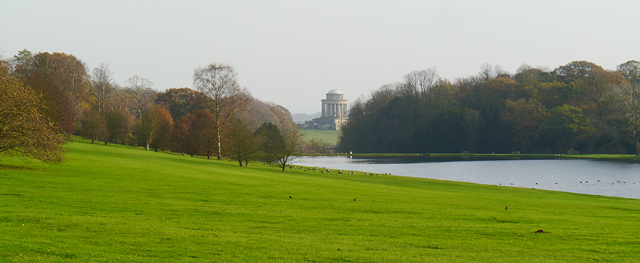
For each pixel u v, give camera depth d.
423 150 185.62
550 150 158.75
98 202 27.34
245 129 85.19
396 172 94.38
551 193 51.00
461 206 32.53
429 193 43.72
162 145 113.19
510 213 29.39
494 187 56.97
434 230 22.70
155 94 162.50
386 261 16.50
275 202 31.09
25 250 15.89
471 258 17.27
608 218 28.22
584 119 147.12
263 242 18.88
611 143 138.88
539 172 91.00
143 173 46.34
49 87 79.88
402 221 25.05
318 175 65.50
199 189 36.88
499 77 193.12
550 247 19.34
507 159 138.38
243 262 15.79
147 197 30.80
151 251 16.84
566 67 182.88
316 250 17.81
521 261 16.86
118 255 15.98
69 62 113.75
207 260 15.90
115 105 139.25
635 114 133.12
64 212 23.52
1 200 25.81
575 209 33.25
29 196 27.78
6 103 37.56
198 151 101.88
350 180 59.00
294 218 25.00
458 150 178.50
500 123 174.88
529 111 164.75
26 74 111.44
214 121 100.75
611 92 139.75
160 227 21.12
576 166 103.94
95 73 118.94
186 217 24.11
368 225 23.62
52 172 41.69
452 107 187.00
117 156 67.94
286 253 17.20
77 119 104.62
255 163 91.50
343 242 19.52
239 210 26.97
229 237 19.56
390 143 197.12
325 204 30.91
